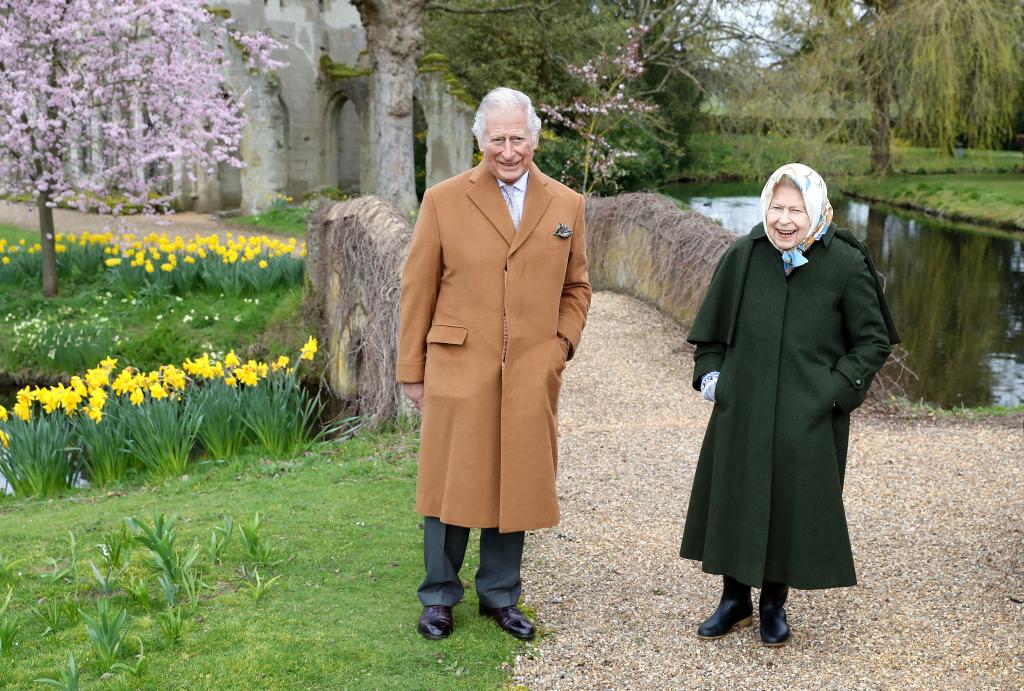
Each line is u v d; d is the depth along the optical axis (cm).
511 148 294
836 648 318
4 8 1123
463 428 306
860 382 298
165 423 587
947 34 2316
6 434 575
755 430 303
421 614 336
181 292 1116
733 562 307
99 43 1177
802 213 296
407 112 1755
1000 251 1909
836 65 2409
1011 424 623
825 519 299
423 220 310
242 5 2309
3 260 1180
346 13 2541
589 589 366
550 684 294
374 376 683
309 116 2448
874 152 2925
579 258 323
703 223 946
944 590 361
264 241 1263
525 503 307
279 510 455
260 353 990
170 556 349
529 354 308
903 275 1631
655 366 821
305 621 328
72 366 970
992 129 2528
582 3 2353
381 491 486
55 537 426
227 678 289
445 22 2392
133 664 296
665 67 2681
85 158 1208
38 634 318
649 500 476
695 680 297
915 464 527
